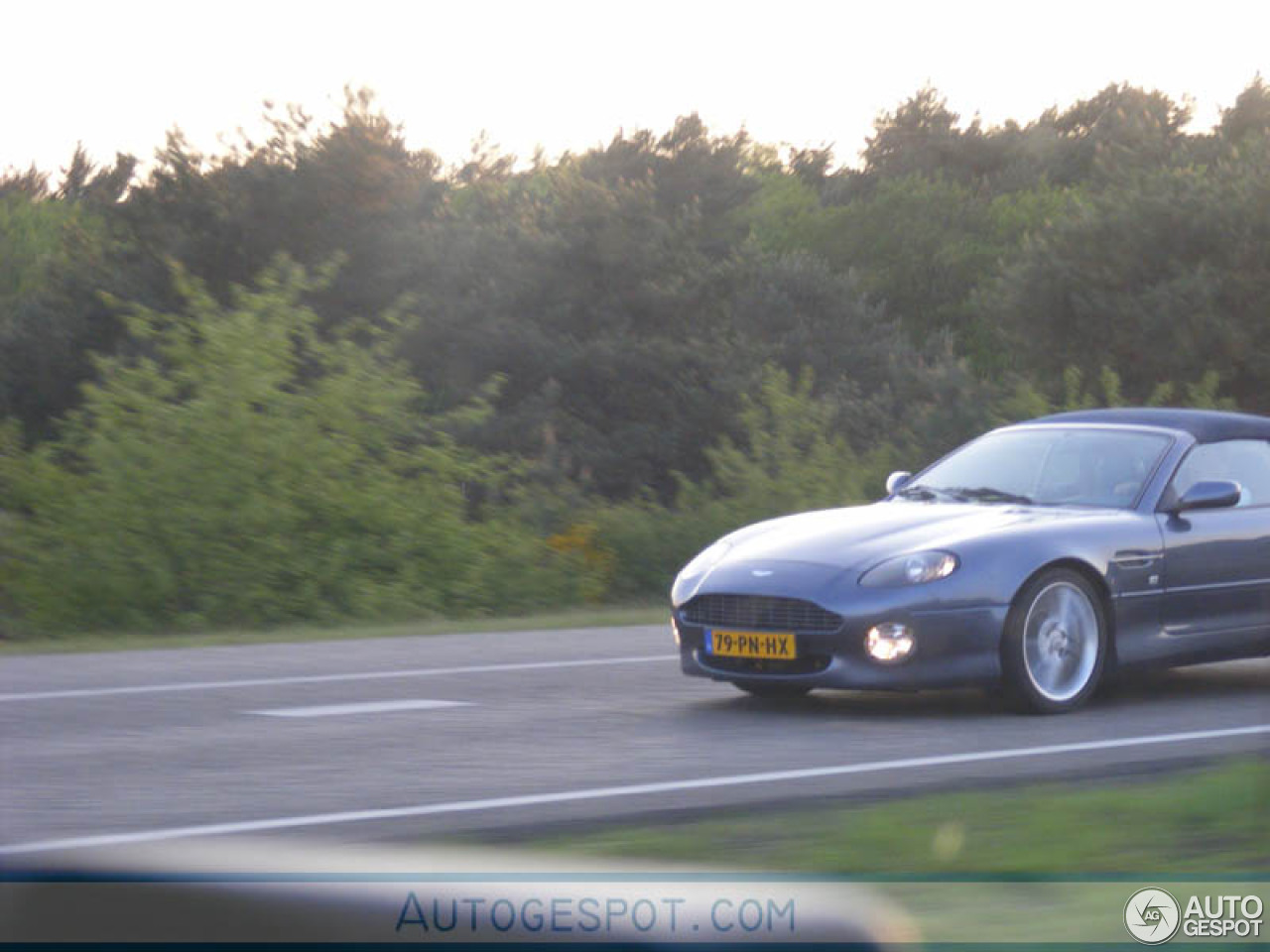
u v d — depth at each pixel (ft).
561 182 274.98
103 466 85.35
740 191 313.94
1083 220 221.25
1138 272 214.07
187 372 89.20
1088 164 513.86
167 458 85.51
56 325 238.89
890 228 413.80
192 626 81.56
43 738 40.16
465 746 38.93
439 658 57.88
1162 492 48.03
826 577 44.32
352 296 246.47
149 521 84.23
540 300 261.24
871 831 26.58
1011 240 415.44
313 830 28.50
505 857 21.77
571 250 261.65
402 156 257.14
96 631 80.43
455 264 258.37
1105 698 48.47
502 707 45.96
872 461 110.73
